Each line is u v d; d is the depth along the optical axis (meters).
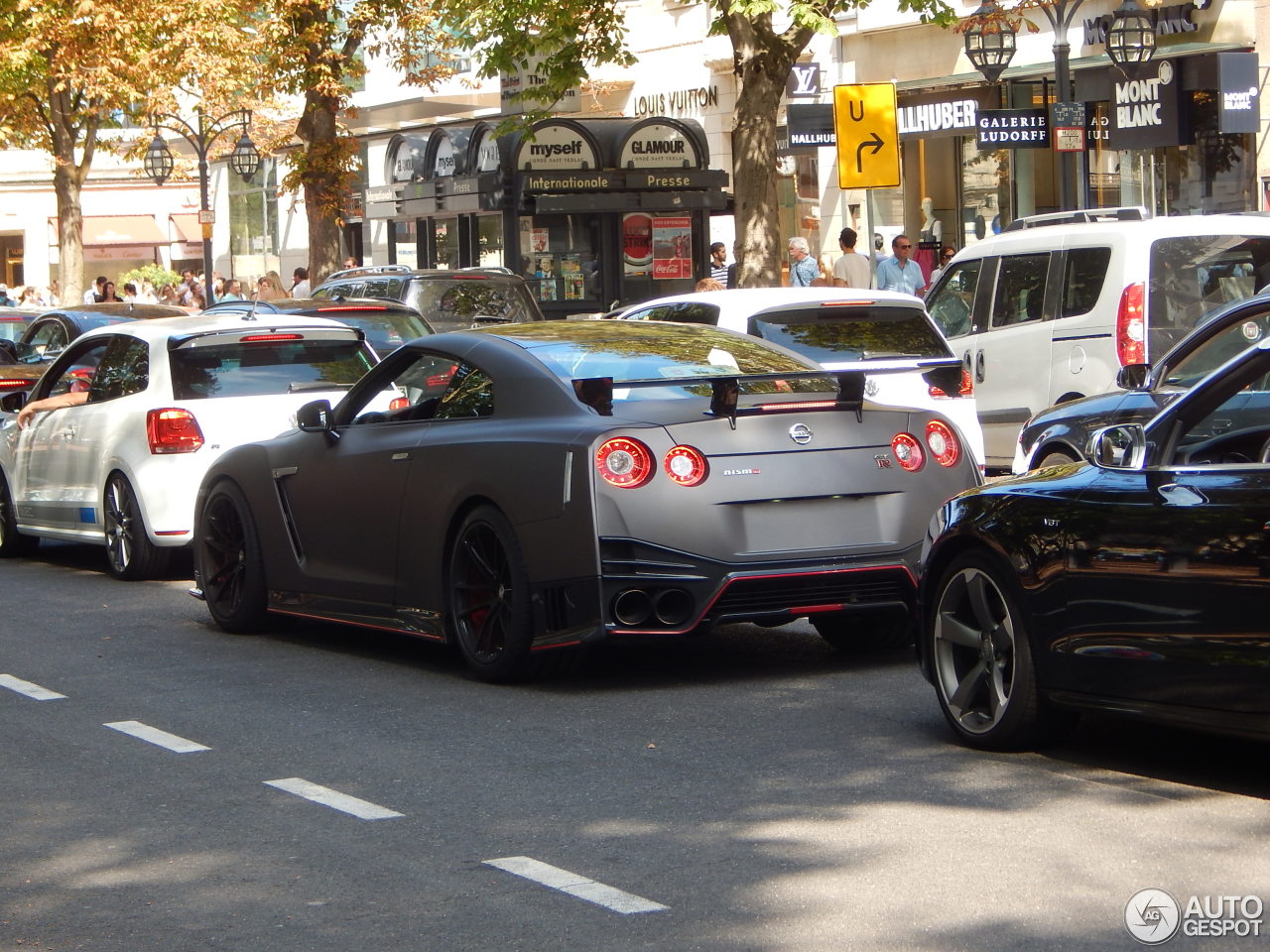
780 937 6.15
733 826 7.59
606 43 30.81
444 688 10.94
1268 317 13.02
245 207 66.38
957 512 8.91
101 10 41.22
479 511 10.81
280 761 9.16
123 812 8.24
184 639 13.33
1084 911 6.31
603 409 10.42
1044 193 34.94
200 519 13.70
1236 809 7.60
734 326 15.27
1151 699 7.87
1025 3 27.03
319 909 6.68
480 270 29.09
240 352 16.69
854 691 10.46
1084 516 8.16
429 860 7.27
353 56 44.00
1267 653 7.32
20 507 18.72
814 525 10.38
